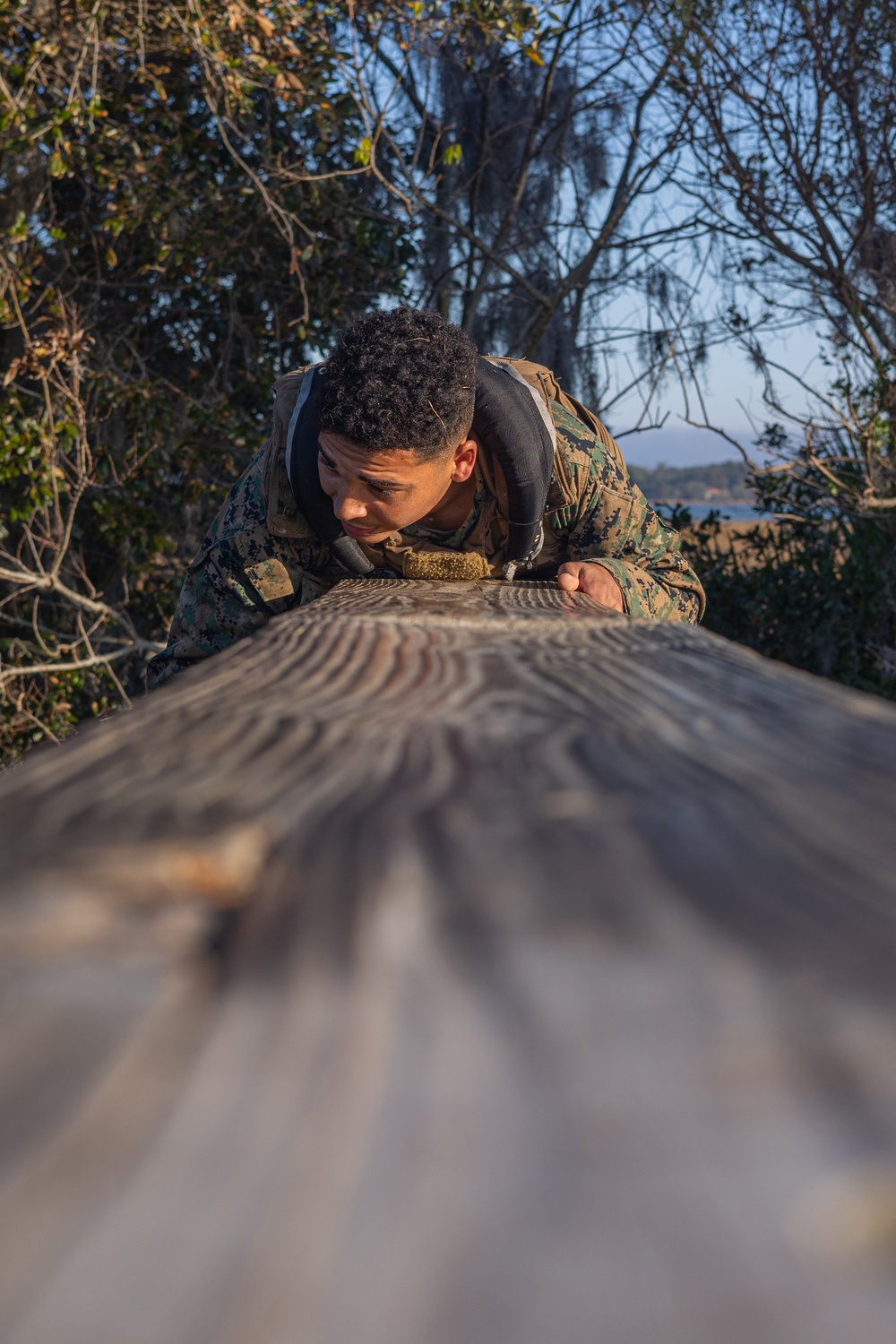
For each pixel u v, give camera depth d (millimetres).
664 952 248
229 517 1950
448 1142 173
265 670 806
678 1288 138
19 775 452
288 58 5070
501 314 6871
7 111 4527
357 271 6113
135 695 6180
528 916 274
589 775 454
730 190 5762
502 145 6660
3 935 265
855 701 665
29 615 5867
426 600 1447
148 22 4902
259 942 259
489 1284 140
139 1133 179
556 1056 201
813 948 250
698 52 5426
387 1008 222
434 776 452
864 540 5887
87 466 5312
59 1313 139
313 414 1763
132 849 315
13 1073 200
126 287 5551
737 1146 169
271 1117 184
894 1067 193
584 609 1378
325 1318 136
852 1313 132
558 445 1933
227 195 5555
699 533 6250
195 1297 141
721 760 487
